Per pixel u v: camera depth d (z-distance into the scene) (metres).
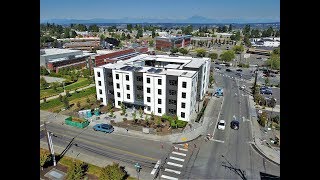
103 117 63.41
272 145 49.19
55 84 93.50
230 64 141.00
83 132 55.06
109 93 71.75
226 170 40.72
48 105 73.19
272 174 39.69
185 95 60.06
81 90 89.25
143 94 66.12
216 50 195.88
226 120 61.47
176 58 86.25
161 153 46.03
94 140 51.25
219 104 73.31
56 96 82.75
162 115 63.38
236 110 68.38
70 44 191.25
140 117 63.22
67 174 37.03
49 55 122.44
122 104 66.56
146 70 66.62
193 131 55.16
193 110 66.19
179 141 50.62
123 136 53.00
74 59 128.50
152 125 58.31
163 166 41.88
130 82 66.44
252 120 61.62
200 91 72.88
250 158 44.38
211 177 38.84
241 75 113.69
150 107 65.94
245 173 39.91
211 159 44.00
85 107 71.06
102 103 73.31
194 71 65.19
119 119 62.03
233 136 52.94
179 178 38.62
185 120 61.72
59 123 60.16
